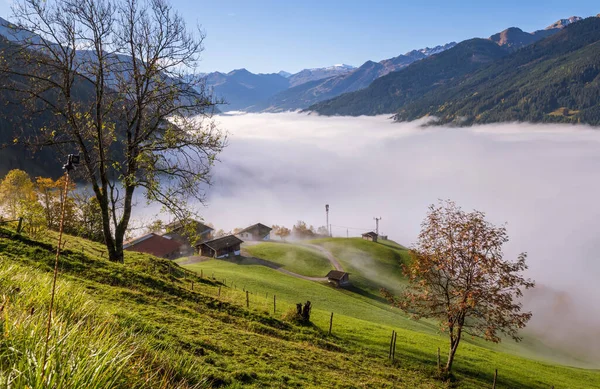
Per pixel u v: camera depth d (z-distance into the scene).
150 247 102.81
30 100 25.44
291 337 27.41
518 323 27.17
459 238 28.22
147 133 28.59
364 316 64.00
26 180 71.94
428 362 33.00
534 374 39.78
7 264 12.27
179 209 29.19
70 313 9.91
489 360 41.44
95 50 26.88
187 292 28.75
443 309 30.16
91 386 5.45
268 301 44.38
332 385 18.52
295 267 108.75
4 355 5.54
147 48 27.70
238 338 21.09
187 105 28.61
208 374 12.48
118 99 26.81
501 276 27.17
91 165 28.48
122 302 20.42
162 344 13.45
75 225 62.88
